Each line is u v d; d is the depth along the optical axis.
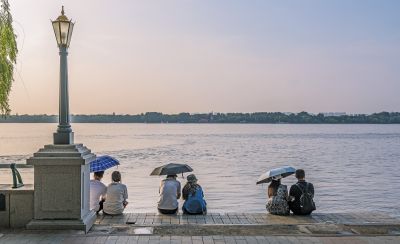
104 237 10.28
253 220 12.60
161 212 13.64
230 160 63.38
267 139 150.75
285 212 13.30
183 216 13.19
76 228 10.64
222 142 124.44
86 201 11.22
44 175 10.63
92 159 11.24
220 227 11.35
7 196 10.84
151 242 9.97
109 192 13.30
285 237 10.41
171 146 99.06
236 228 11.27
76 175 10.66
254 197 28.23
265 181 14.02
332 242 10.01
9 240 9.92
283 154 77.44
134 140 129.38
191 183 13.87
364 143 124.00
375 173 46.28
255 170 48.78
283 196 13.38
